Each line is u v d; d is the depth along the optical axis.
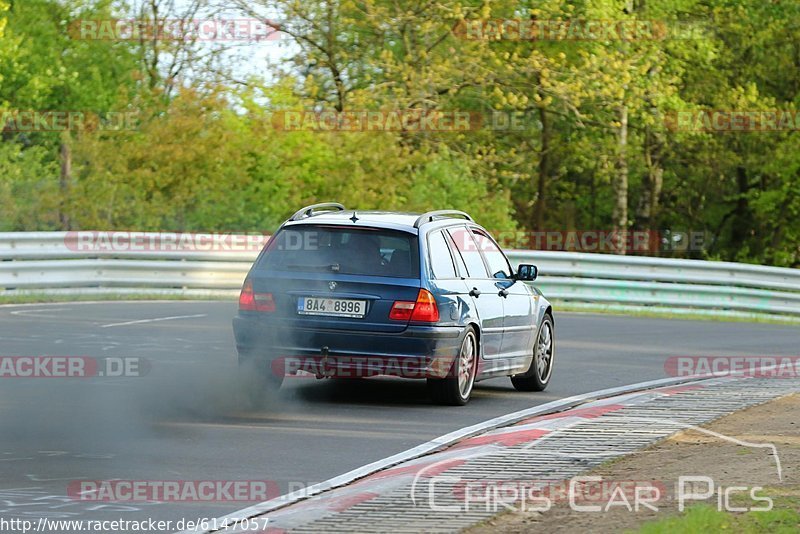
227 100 79.12
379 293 29.70
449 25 91.88
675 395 32.12
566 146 118.38
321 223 30.58
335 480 21.47
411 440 25.81
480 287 32.16
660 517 17.73
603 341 48.78
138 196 76.38
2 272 56.53
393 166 81.31
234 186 77.19
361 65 94.88
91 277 59.53
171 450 23.95
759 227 130.88
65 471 21.73
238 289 64.00
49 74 99.75
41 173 86.31
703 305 68.62
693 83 117.88
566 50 105.19
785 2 116.50
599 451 23.69
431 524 17.70
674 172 129.25
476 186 85.56
